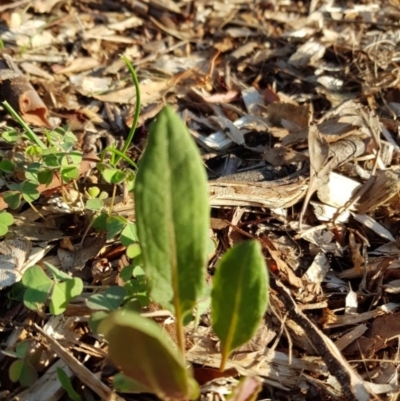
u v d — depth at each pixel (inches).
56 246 9.2
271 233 9.9
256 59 15.2
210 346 7.9
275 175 10.6
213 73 14.7
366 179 11.1
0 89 12.0
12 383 7.5
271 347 8.1
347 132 11.5
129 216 9.3
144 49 15.5
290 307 8.1
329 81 14.4
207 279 8.9
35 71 13.9
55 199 9.6
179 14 16.7
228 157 11.6
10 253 8.7
